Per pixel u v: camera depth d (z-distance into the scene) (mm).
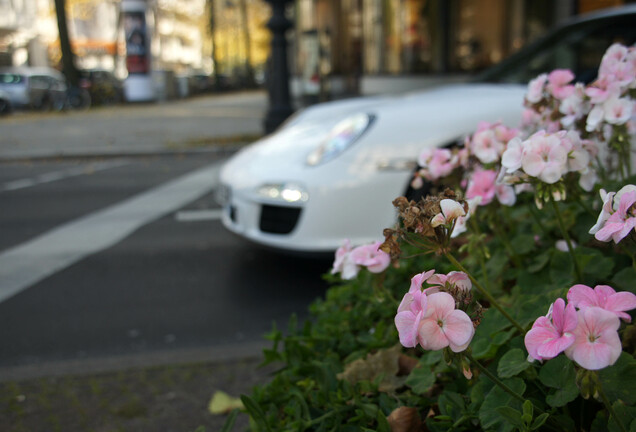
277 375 1854
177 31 77312
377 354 1709
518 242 1881
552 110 1843
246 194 3924
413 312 955
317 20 24203
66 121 18781
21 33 41031
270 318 3590
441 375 1544
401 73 21625
